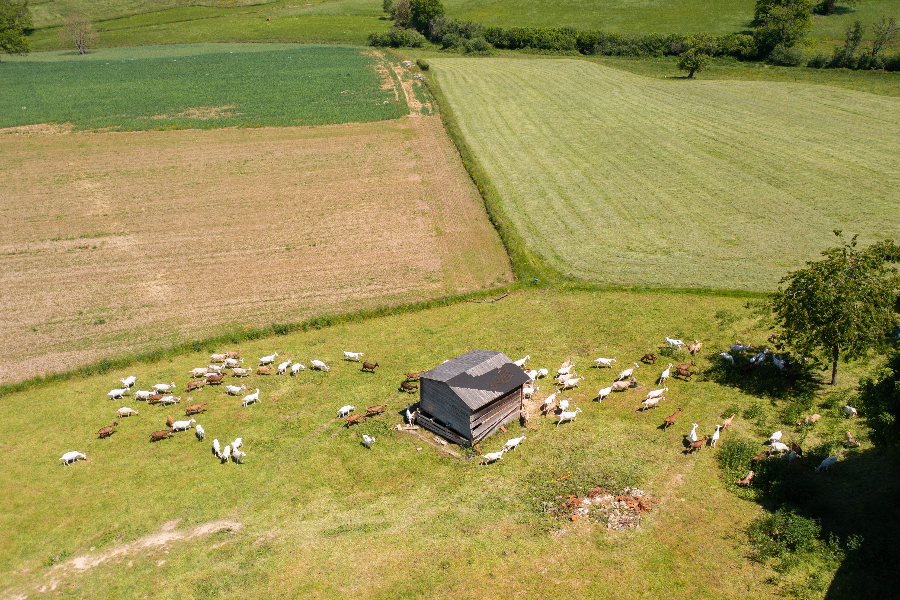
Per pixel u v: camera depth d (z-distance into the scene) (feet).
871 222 195.62
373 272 189.57
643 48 422.82
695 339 150.41
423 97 336.08
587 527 100.27
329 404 135.85
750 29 439.63
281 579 94.99
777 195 219.41
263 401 138.51
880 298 118.11
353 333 163.02
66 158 270.46
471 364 127.44
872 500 99.30
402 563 96.12
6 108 327.06
